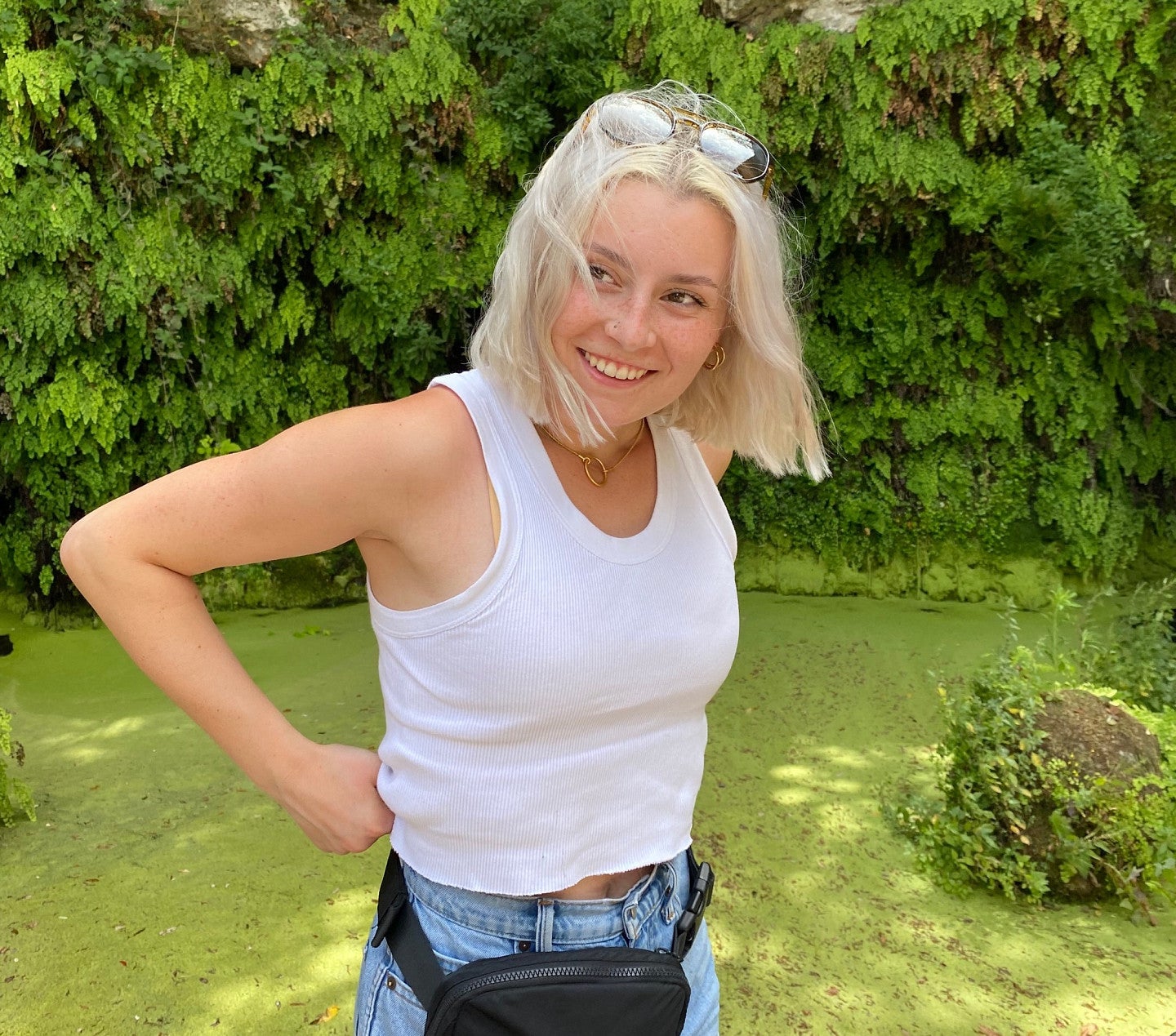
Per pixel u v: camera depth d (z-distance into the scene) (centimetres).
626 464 98
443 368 521
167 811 294
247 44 441
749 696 390
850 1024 213
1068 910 259
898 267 513
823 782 321
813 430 108
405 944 94
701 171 83
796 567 543
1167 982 229
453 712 86
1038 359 500
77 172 425
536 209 85
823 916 252
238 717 87
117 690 387
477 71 482
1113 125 459
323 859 271
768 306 92
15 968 222
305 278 501
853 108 462
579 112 485
